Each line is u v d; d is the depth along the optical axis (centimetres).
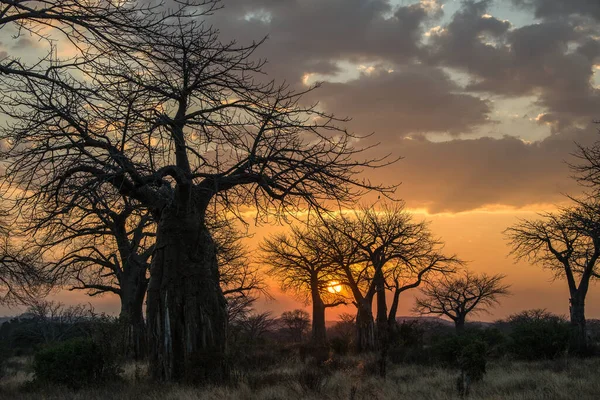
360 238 3206
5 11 888
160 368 1336
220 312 1397
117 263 2734
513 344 2252
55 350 1441
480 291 5375
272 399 1088
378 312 3425
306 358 2347
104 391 1256
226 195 1344
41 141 1100
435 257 3375
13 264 2275
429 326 4928
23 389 1403
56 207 1134
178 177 1294
